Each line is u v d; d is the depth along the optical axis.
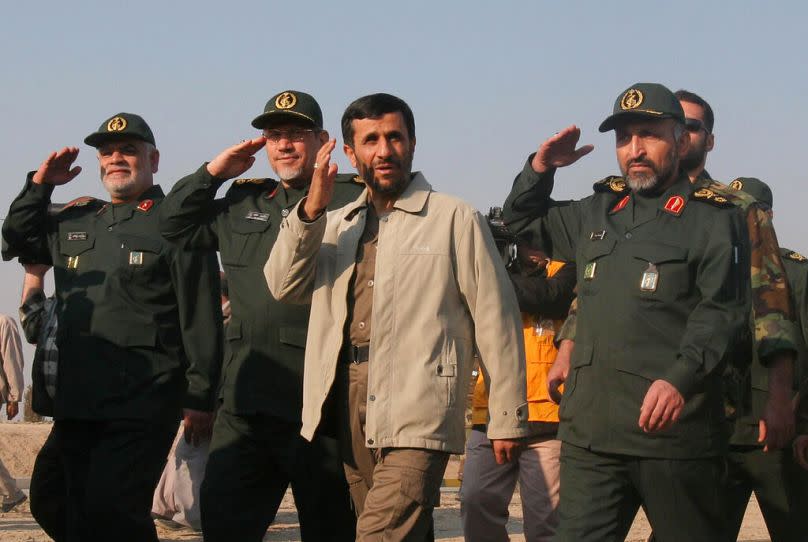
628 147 5.71
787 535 7.20
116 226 7.62
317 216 5.44
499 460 5.52
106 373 7.36
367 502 5.36
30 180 7.85
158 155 7.92
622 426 5.57
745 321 5.52
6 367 11.97
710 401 5.55
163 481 10.37
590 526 5.62
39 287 8.45
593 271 5.77
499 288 5.52
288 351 6.61
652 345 5.56
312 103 6.85
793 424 6.29
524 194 6.19
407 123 5.56
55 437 7.66
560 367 6.66
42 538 10.07
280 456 6.66
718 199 5.64
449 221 5.51
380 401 5.37
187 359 7.48
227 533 6.64
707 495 5.57
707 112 6.85
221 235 6.88
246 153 6.73
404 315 5.42
